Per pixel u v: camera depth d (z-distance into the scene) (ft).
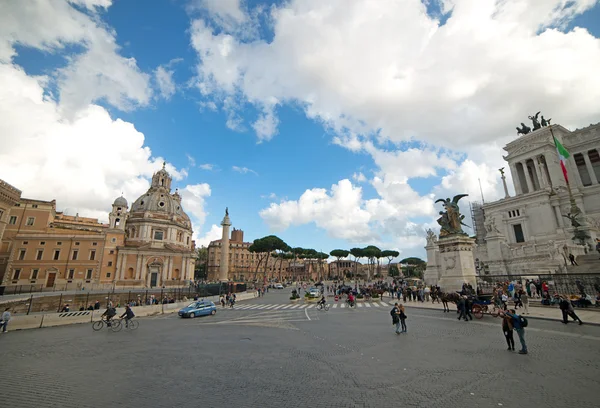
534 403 23.32
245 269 448.65
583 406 22.61
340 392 26.71
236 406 24.40
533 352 37.14
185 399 26.13
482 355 36.76
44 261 216.95
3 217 180.65
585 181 200.44
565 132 205.05
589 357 34.17
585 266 89.86
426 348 41.19
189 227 336.90
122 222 261.65
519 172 219.41
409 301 110.01
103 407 25.03
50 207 231.09
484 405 23.29
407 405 23.66
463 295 69.51
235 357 40.52
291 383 29.40
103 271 236.43
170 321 87.71
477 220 257.34
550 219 173.68
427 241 176.86
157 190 329.52
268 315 93.91
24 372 35.37
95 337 61.00
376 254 373.61
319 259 408.05
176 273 276.41
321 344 46.85
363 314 85.56
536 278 92.27
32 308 135.74
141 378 32.30
